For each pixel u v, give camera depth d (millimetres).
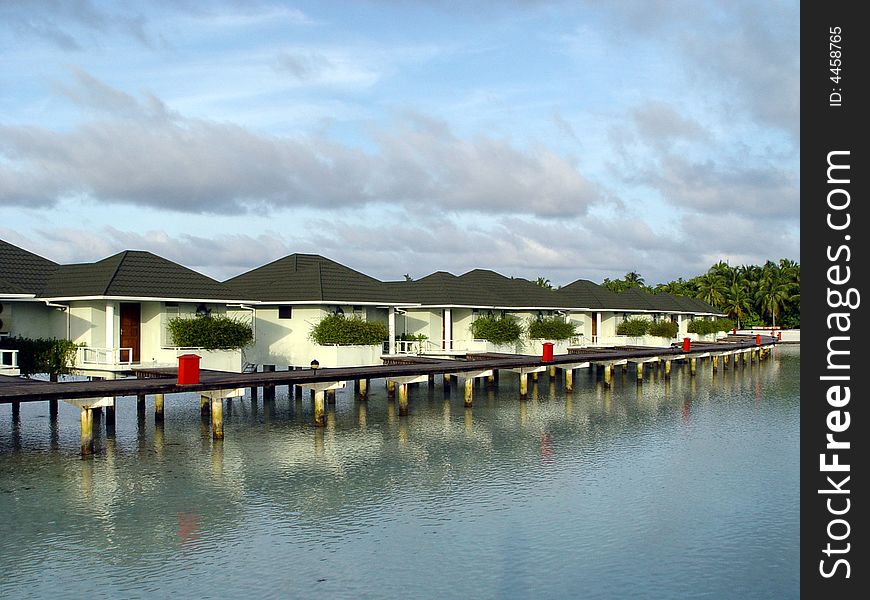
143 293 29594
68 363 29562
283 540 15016
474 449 23938
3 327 30234
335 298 34656
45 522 16047
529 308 48719
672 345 64562
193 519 16312
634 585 13023
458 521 16297
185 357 23109
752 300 107688
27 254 33094
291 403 34406
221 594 12422
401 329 45969
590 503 17734
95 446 24016
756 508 17500
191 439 25219
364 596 12406
